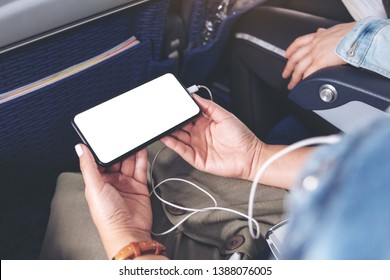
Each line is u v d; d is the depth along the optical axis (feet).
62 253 2.09
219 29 2.90
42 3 1.89
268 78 2.85
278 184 2.22
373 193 0.57
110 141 2.21
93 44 2.36
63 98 2.49
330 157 0.67
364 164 0.59
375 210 0.56
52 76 2.33
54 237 2.14
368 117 2.17
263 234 2.06
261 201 2.19
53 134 2.72
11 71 2.12
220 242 2.04
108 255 1.87
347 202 0.58
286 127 2.80
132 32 2.55
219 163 2.28
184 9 2.69
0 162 2.60
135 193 2.15
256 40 2.81
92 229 2.12
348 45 2.26
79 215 2.18
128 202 2.10
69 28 2.09
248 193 2.23
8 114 2.27
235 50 2.98
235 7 2.83
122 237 1.88
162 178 2.32
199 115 2.33
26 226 3.36
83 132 2.24
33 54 2.11
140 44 2.57
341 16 3.10
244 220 2.08
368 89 2.06
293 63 2.61
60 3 1.94
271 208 2.12
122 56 2.52
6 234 3.31
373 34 2.19
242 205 2.15
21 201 3.42
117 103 2.33
